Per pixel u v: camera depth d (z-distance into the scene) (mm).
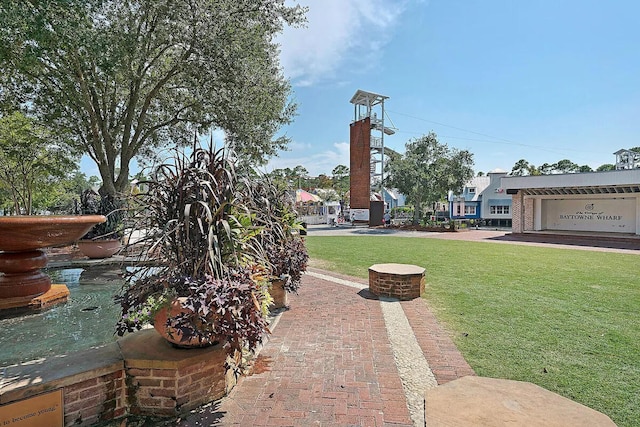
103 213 8461
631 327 4223
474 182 36219
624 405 2523
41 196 24953
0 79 9961
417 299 5641
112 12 9094
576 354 3441
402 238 17453
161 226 2820
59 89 10328
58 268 7078
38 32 6703
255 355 3473
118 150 12922
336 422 2365
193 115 12172
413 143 25000
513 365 3211
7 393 1972
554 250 12461
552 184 18422
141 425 2344
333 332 4148
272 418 2414
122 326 2709
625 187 17156
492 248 13062
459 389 1915
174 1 8836
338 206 35500
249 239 3205
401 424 2340
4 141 13914
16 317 4055
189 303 2369
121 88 12055
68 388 2191
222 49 9148
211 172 2936
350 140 30297
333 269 8633
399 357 3422
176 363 2420
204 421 2381
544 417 1617
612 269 8430
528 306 5164
